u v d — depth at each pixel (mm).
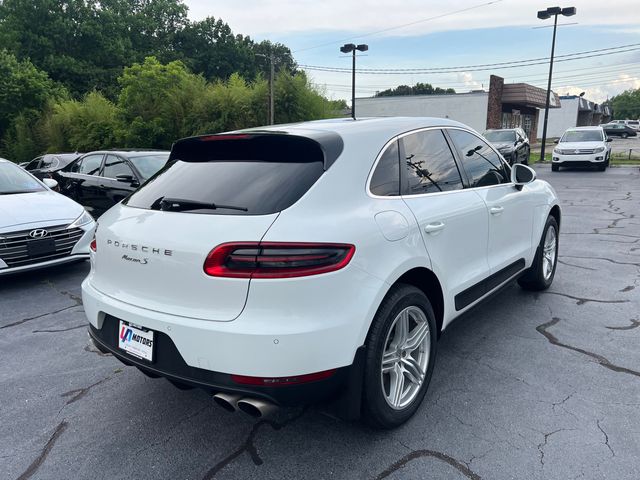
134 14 54312
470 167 3555
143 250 2422
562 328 3996
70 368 3605
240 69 58906
